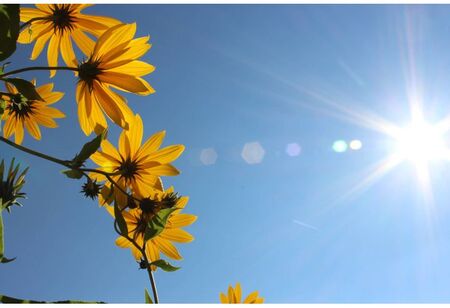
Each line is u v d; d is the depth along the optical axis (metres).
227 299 0.56
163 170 0.45
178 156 0.46
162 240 0.46
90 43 0.44
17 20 0.32
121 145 0.45
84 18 0.44
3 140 0.33
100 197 0.42
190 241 0.47
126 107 0.41
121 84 0.40
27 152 0.34
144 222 0.44
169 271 0.41
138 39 0.41
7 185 0.37
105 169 0.44
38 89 0.48
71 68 0.39
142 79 0.41
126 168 0.44
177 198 0.46
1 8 0.32
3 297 0.29
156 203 0.43
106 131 0.38
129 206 0.42
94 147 0.35
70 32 0.44
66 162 0.35
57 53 0.44
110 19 0.44
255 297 0.56
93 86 0.40
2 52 0.32
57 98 0.48
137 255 0.45
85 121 0.40
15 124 0.47
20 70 0.34
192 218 0.47
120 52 0.40
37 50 0.44
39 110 0.47
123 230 0.38
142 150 0.45
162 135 0.46
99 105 0.40
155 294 0.36
